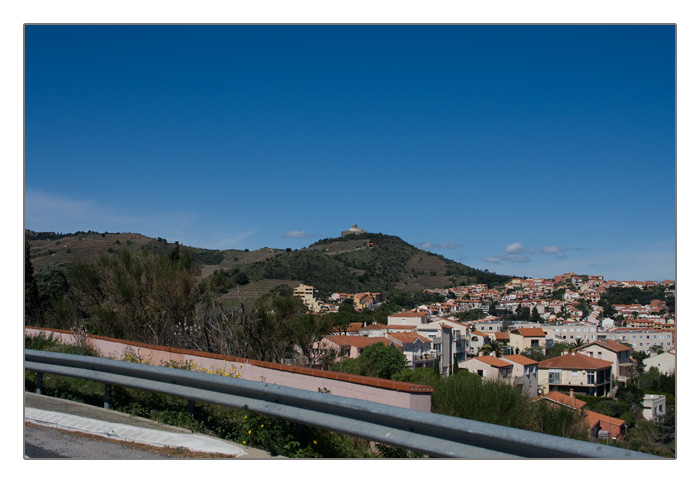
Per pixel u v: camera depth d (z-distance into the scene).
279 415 5.41
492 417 7.57
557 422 7.88
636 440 15.58
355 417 5.01
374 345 38.41
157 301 13.17
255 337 13.62
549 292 147.12
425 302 123.00
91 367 7.38
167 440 5.56
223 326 13.29
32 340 11.19
